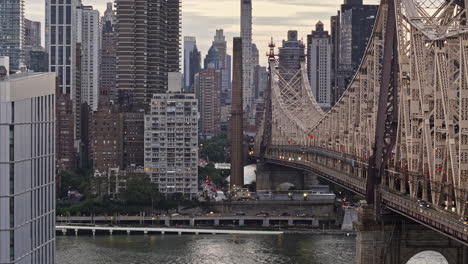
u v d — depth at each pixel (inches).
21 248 7662.4
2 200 7495.1
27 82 7741.1
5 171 7490.2
